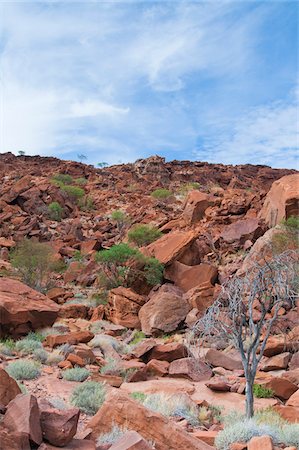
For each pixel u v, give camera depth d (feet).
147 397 33.65
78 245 136.77
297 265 39.42
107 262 91.61
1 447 15.83
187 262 92.89
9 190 191.93
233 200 136.77
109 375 42.16
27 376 38.29
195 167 313.73
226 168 319.47
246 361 31.14
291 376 43.86
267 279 33.19
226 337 34.94
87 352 47.52
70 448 18.35
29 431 16.94
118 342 58.54
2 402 22.36
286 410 33.50
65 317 73.67
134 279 88.58
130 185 247.09
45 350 50.49
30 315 60.49
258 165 334.24
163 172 281.13
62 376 40.57
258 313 60.39
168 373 45.16
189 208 137.28
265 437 21.84
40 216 170.50
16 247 117.29
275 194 113.39
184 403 32.63
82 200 201.67
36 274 96.37
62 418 19.08
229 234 110.42
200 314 70.08
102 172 279.28
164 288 82.12
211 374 45.24
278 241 84.89
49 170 274.57
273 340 53.83
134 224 152.97
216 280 87.86
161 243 96.63
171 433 20.99
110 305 77.15
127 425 21.74
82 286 101.04
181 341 61.21
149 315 70.44
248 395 30.50
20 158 313.32
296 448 22.72
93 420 22.65
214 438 25.48
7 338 57.52
